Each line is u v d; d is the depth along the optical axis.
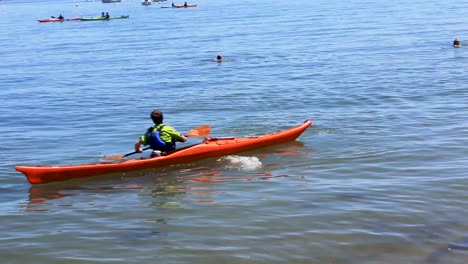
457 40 28.20
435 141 12.12
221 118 15.52
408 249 7.39
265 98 17.92
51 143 13.67
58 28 60.16
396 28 39.53
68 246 7.85
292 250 7.49
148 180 10.64
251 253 7.45
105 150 12.90
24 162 12.11
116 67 27.67
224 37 40.12
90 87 22.06
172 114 16.38
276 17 58.06
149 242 7.88
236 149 11.84
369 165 10.80
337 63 24.94
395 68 22.53
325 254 7.36
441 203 8.77
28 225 8.65
